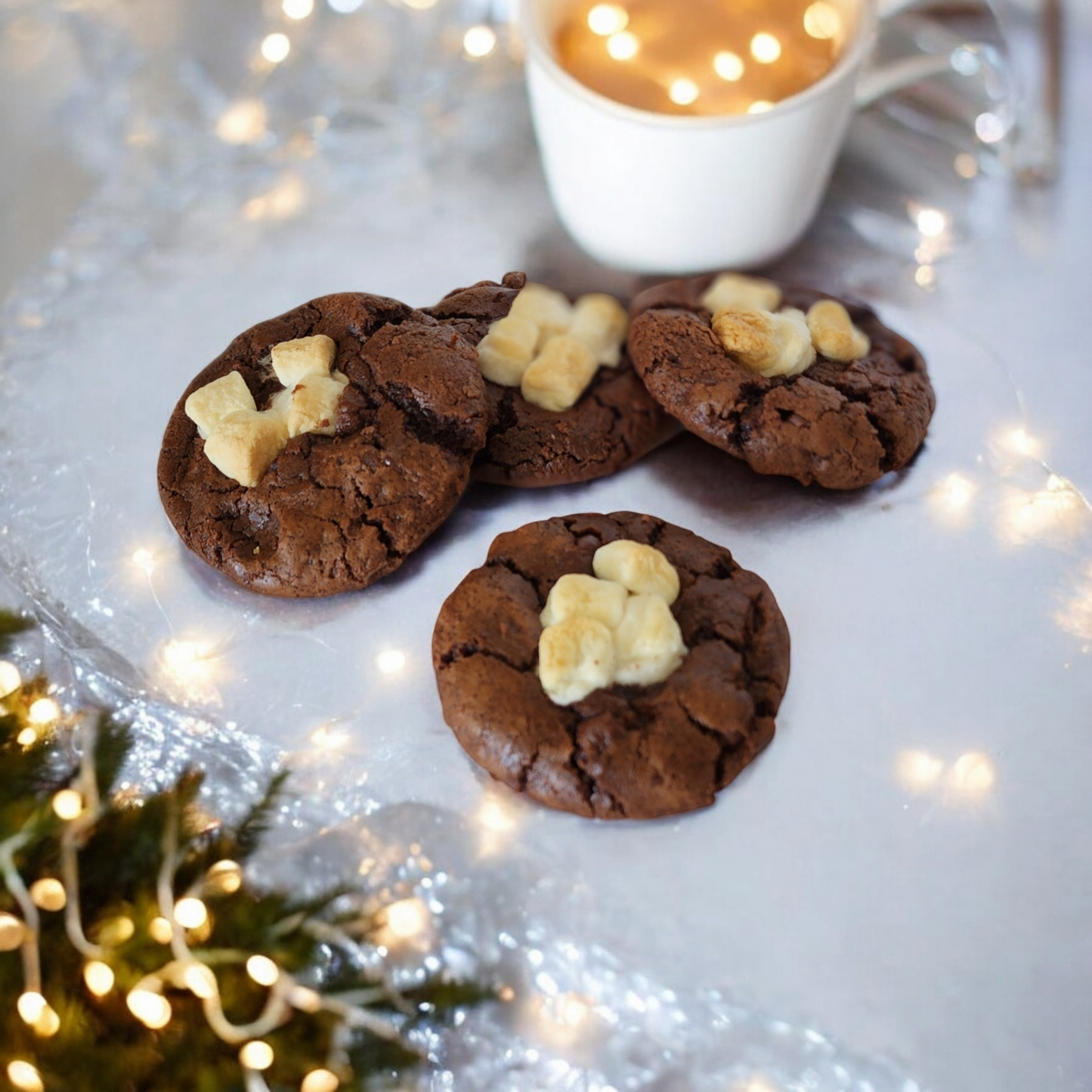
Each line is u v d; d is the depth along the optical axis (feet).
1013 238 1.62
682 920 1.31
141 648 1.43
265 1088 1.27
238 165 1.71
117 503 1.50
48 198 1.70
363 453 1.40
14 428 1.55
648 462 1.50
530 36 1.47
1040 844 1.33
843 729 1.37
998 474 1.49
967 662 1.40
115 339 1.60
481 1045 1.31
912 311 1.57
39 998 1.25
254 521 1.42
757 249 1.55
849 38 1.46
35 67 1.78
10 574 1.47
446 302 1.54
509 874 1.33
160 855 1.32
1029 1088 1.26
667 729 1.32
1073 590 1.43
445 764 1.37
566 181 1.53
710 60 1.48
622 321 1.54
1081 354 1.55
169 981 1.29
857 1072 1.26
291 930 1.31
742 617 1.38
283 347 1.45
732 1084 1.28
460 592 1.39
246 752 1.38
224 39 1.80
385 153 1.71
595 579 1.38
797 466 1.44
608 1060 1.30
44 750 1.37
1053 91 1.69
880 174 1.66
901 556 1.45
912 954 1.29
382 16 1.80
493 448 1.47
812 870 1.32
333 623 1.43
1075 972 1.29
